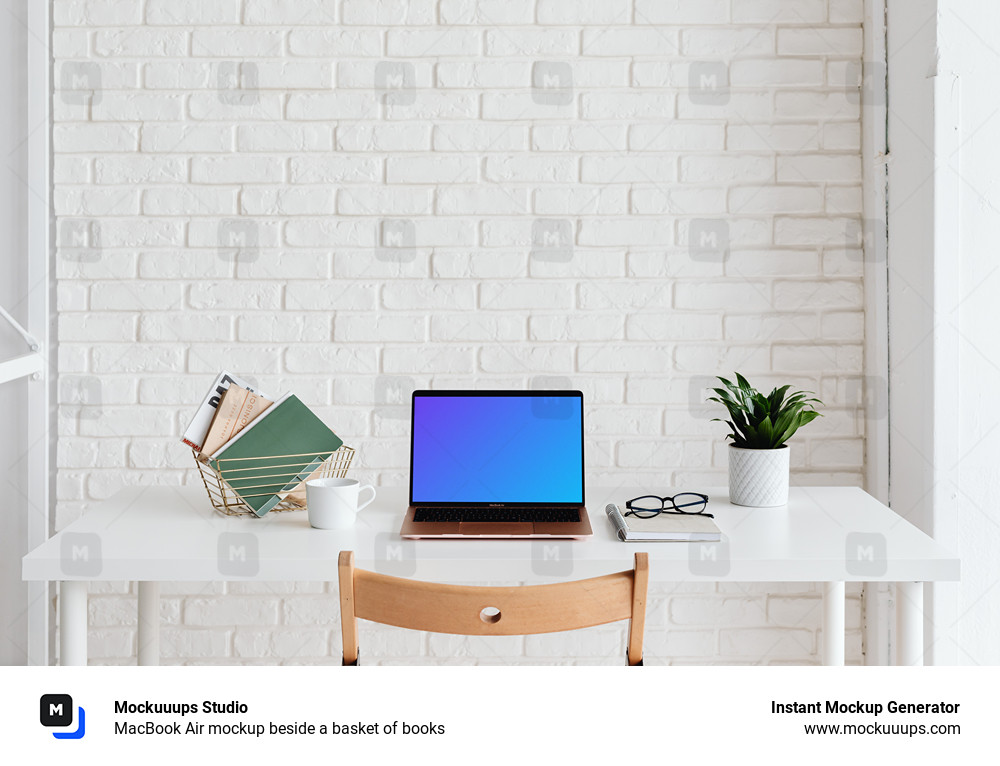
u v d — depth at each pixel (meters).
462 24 1.92
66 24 1.91
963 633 1.76
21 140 1.90
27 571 1.34
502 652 2.00
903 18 1.81
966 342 1.73
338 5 1.91
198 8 1.91
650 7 1.92
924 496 1.76
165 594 1.98
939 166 1.71
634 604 1.18
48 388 1.95
